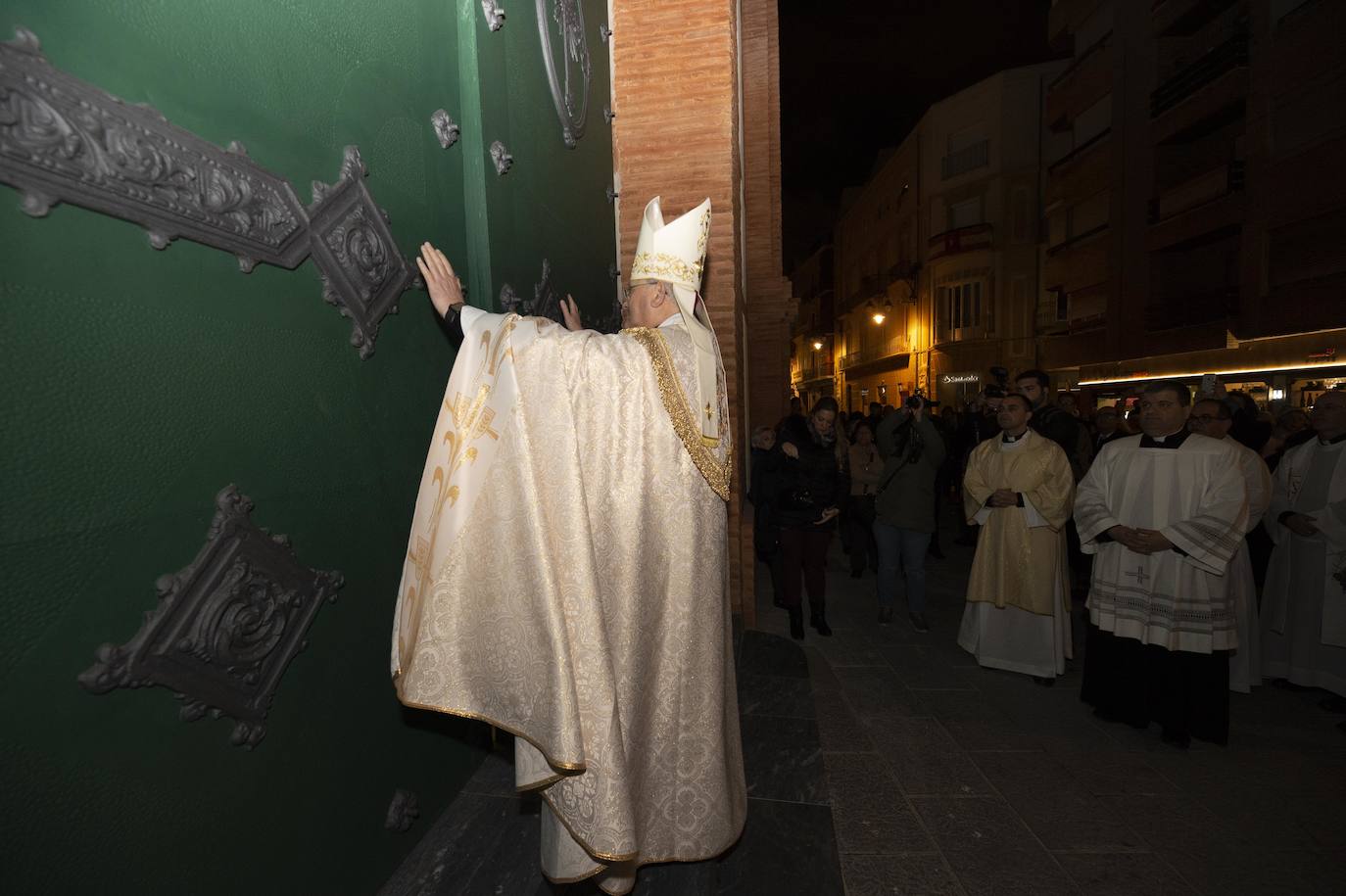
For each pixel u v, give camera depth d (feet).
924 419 16.22
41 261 3.01
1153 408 11.00
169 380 3.66
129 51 3.41
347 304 5.11
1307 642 12.67
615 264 13.73
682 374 5.53
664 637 5.67
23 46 2.89
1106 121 69.05
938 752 10.36
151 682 3.56
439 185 6.54
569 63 10.46
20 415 2.95
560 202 9.93
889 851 7.95
